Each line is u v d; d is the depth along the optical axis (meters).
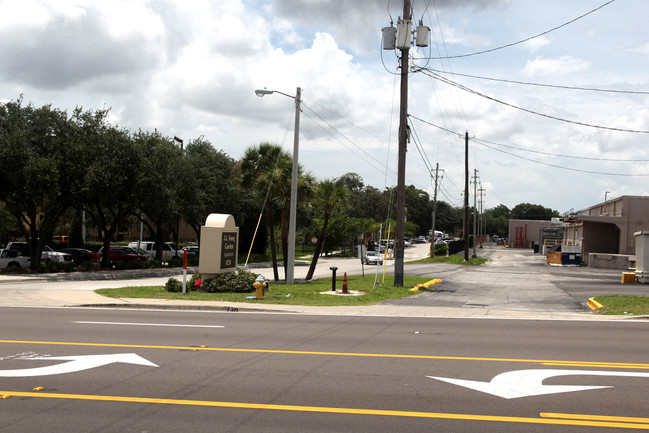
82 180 28.58
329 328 11.80
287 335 10.80
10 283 24.94
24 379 7.11
